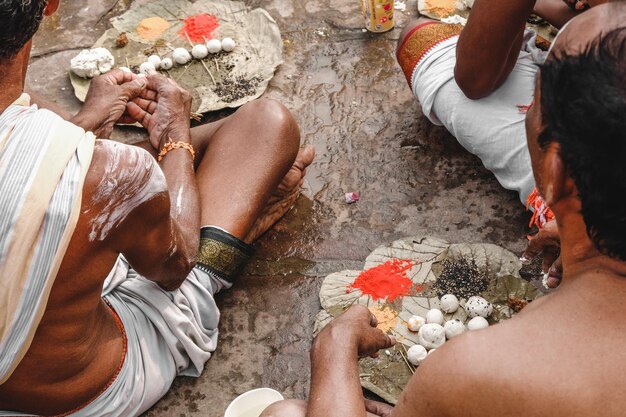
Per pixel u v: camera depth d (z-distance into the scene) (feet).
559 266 6.07
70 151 4.77
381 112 9.44
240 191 7.33
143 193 5.19
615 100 2.88
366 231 8.24
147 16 10.68
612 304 3.08
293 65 10.10
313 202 8.54
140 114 7.76
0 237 4.62
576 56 3.06
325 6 10.85
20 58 4.76
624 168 2.91
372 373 6.88
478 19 7.20
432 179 8.66
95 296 5.47
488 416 3.14
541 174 3.41
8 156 4.60
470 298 7.22
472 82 7.73
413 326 7.07
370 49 10.21
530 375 3.04
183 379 7.08
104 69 9.87
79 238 4.94
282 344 7.34
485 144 8.08
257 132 7.53
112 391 6.25
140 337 6.45
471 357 3.18
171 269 6.17
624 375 2.93
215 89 9.70
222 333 7.43
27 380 5.59
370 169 8.84
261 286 7.81
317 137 9.22
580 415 2.95
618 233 3.06
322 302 7.45
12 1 4.38
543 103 3.16
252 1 11.00
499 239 8.05
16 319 4.94
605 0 5.12
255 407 6.39
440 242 7.80
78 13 10.91
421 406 3.38
